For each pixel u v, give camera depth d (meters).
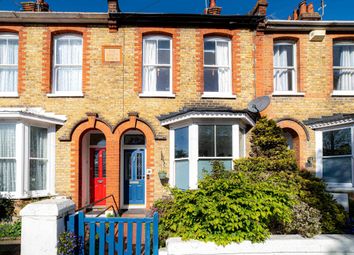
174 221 5.05
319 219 5.41
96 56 9.92
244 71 10.27
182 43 10.15
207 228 4.66
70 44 10.19
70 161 9.52
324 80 10.41
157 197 9.55
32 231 4.36
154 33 10.27
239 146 9.15
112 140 9.66
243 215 4.53
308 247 4.53
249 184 5.10
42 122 9.22
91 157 10.78
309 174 7.73
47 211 4.38
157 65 10.24
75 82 10.11
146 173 9.66
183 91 10.02
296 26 10.31
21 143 8.58
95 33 9.98
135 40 10.05
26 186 8.66
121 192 10.27
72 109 9.71
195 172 8.66
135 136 10.84
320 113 10.26
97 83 9.84
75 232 4.65
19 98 9.66
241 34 10.38
